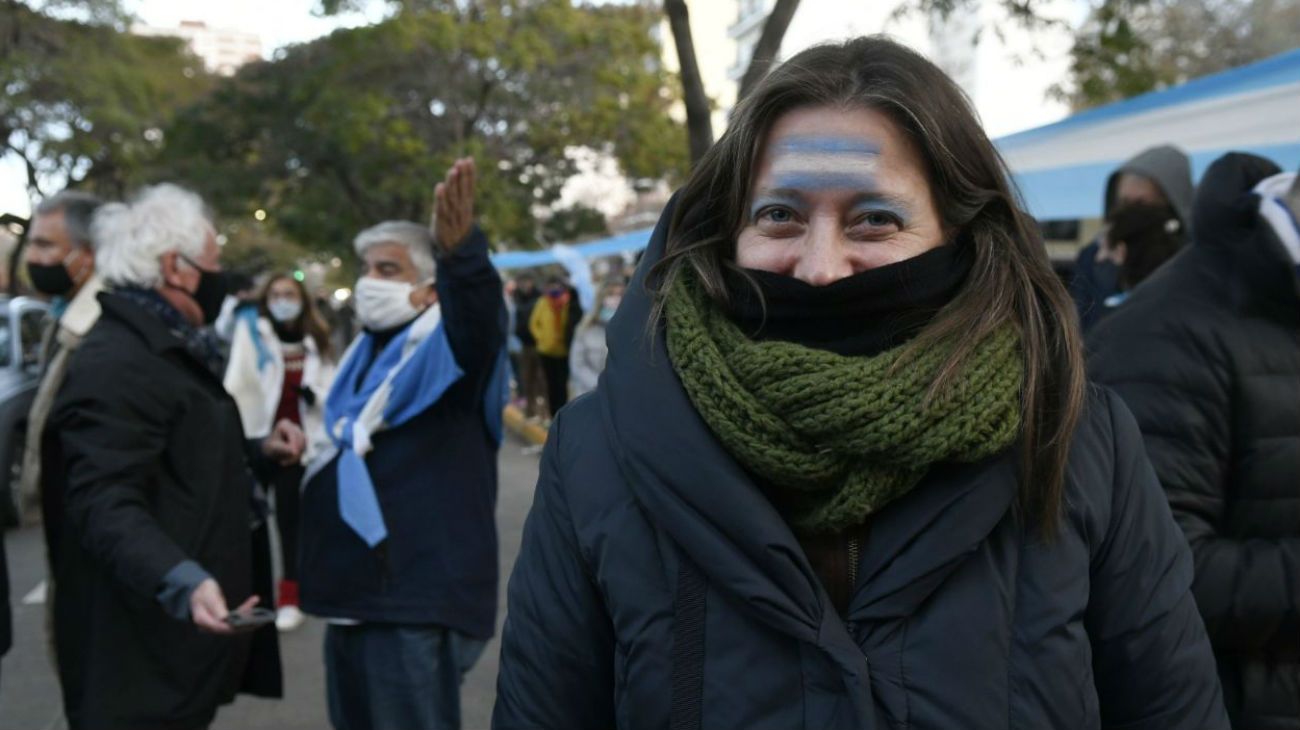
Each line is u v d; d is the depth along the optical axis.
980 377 1.07
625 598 1.13
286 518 5.11
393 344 2.71
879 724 1.04
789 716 1.06
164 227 2.41
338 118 18.27
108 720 2.29
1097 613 1.15
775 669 1.07
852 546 1.15
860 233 1.16
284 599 5.16
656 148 19.47
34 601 5.59
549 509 1.24
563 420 1.28
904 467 1.07
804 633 1.05
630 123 19.89
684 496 1.10
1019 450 1.11
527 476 9.69
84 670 2.34
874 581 1.09
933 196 1.17
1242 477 1.66
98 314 2.67
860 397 1.04
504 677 1.26
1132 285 3.20
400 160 19.84
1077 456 1.14
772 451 1.07
